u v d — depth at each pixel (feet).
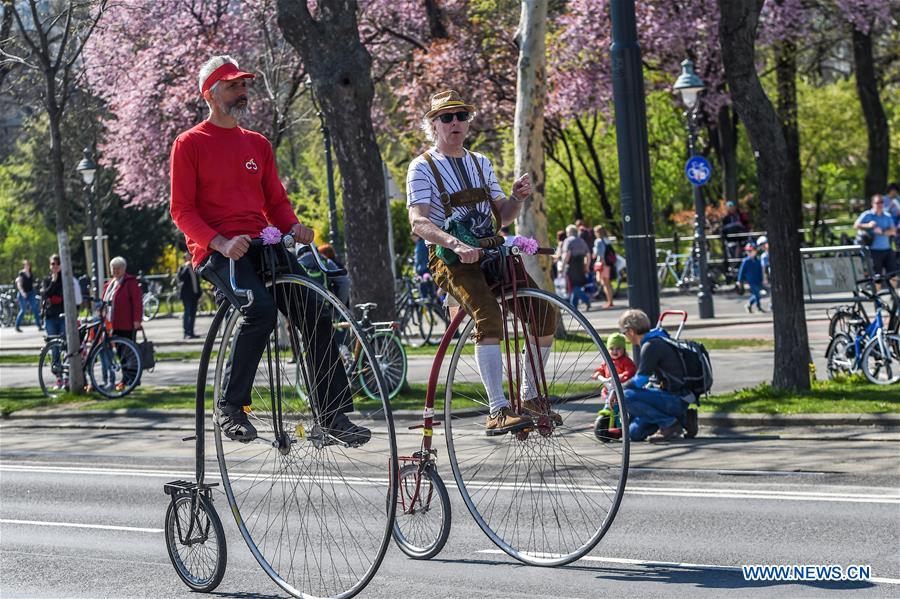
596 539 55.57
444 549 65.87
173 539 61.11
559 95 301.22
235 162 54.95
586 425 60.49
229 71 54.90
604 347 52.85
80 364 160.76
